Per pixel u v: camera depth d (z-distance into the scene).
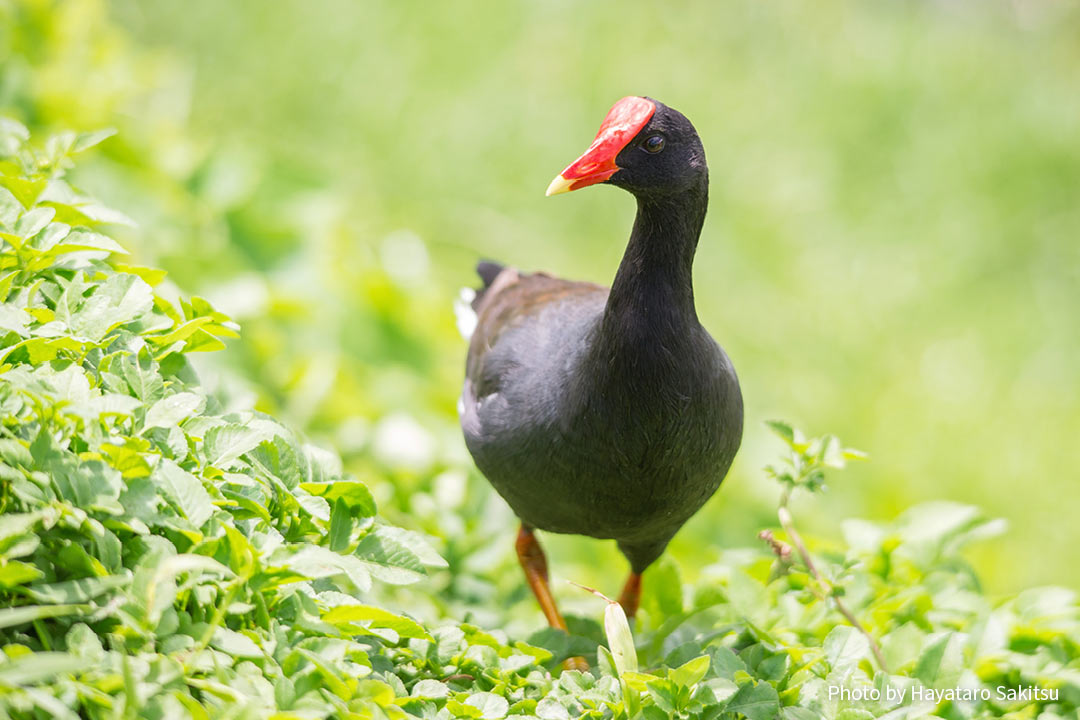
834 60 18.47
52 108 10.70
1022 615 7.11
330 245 11.59
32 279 5.56
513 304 7.71
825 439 6.66
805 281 15.12
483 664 5.54
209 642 4.50
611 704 5.23
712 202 15.81
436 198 15.44
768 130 16.98
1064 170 16.88
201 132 14.09
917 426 13.38
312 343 11.00
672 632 6.77
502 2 18.00
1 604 4.36
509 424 6.72
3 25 11.05
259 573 4.60
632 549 7.29
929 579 7.42
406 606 7.18
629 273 6.24
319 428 10.12
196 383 5.83
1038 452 13.26
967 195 16.52
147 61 13.23
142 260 9.77
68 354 5.23
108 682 4.08
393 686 5.00
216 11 16.75
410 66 16.83
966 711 5.88
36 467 4.44
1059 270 15.78
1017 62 19.30
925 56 18.62
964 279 15.56
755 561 7.55
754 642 6.25
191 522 4.66
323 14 17.08
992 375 14.20
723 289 14.82
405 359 11.53
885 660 6.35
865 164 16.95
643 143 6.09
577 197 15.94
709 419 6.44
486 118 16.44
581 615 7.81
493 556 8.09
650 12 18.64
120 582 4.31
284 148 14.70
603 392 6.25
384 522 5.91
